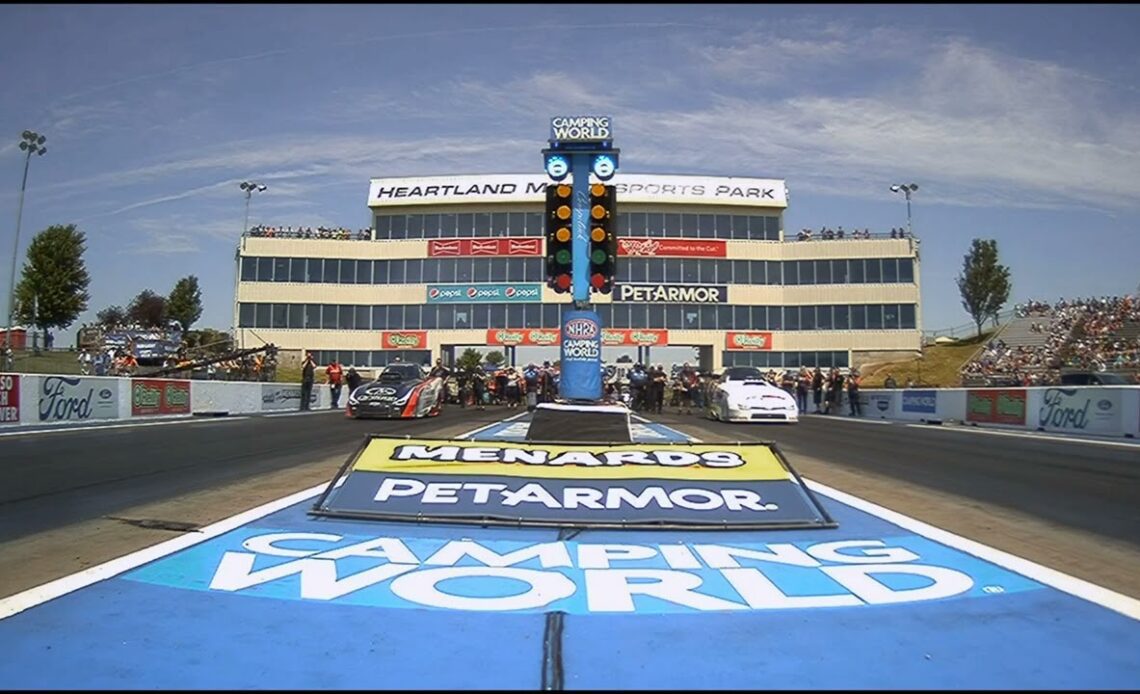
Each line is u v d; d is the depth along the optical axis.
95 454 10.57
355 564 4.77
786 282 52.44
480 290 51.31
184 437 13.44
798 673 3.19
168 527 5.95
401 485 6.30
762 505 6.09
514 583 4.39
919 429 18.70
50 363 33.19
